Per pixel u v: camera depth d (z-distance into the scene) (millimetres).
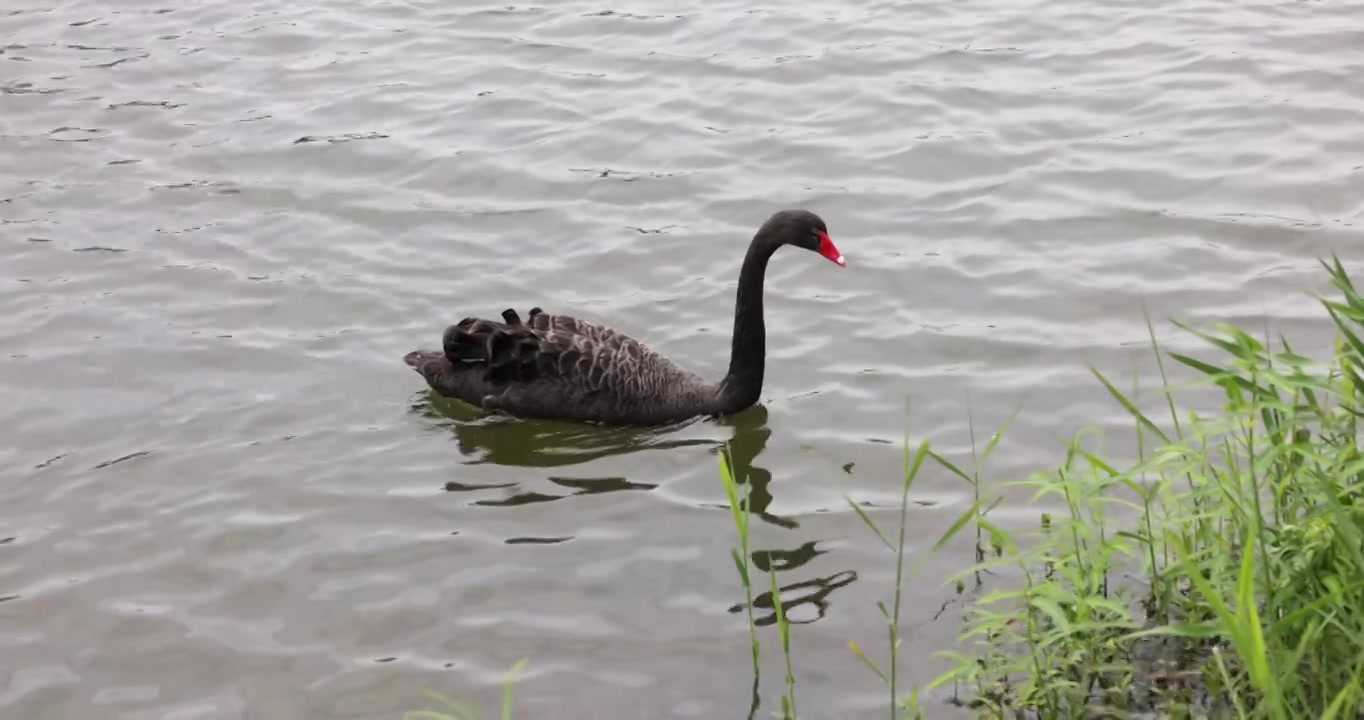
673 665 7473
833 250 9758
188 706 7340
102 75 16500
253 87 16078
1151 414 9539
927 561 8188
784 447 9641
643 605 7996
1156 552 7641
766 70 15852
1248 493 7258
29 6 18688
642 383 10062
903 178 13414
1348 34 15516
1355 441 6500
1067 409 9727
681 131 14586
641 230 12781
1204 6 16781
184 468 9539
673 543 8586
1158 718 6527
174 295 11875
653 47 16688
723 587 8117
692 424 10047
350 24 17828
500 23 17641
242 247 12664
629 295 11797
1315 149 13172
